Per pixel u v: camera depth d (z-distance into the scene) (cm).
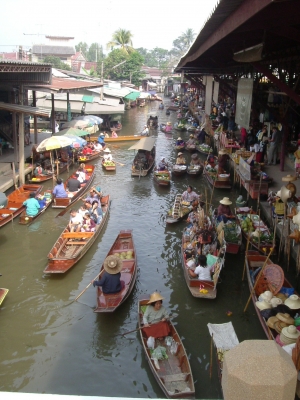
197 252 1115
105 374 777
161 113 5031
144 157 2281
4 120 2238
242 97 1547
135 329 872
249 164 1595
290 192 1066
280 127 1766
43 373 778
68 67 6031
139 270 1166
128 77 6169
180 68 2428
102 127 3566
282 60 1573
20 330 902
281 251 1136
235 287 1067
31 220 1474
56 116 3491
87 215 1340
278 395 199
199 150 2723
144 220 1547
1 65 1521
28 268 1169
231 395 205
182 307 985
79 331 900
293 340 696
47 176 1980
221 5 634
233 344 746
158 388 736
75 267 1170
